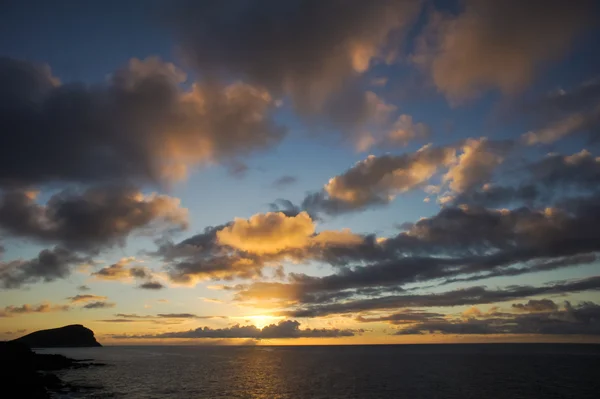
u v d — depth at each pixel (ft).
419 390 244.83
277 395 232.53
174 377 326.44
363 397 222.28
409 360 523.70
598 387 245.86
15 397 186.50
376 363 476.95
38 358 396.78
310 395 231.30
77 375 326.03
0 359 319.47
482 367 390.01
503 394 224.94
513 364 419.33
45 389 220.23
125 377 320.50
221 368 416.87
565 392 228.63
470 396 220.43
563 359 489.26
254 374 353.31
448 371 357.82
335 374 348.59
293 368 416.05
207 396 228.22
